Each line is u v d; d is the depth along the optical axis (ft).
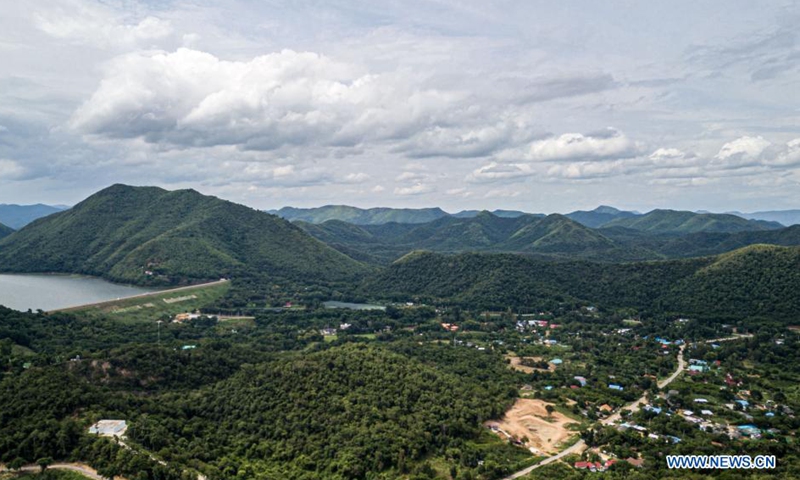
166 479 499.51
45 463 505.66
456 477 544.21
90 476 501.97
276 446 584.40
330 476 529.45
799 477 529.86
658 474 549.13
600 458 598.75
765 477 526.16
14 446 526.16
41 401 586.86
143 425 576.20
